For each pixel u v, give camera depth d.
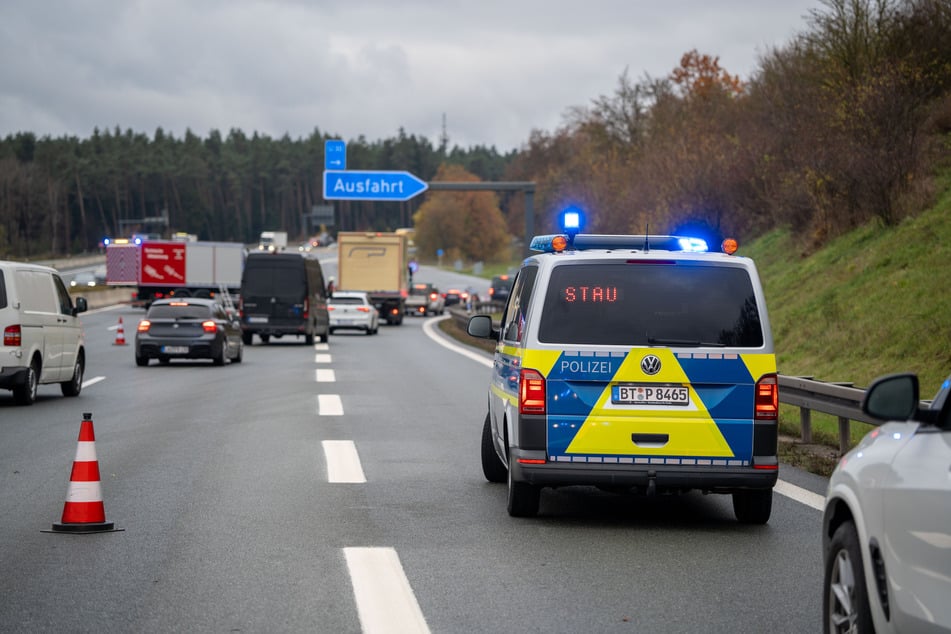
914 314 54.22
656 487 21.31
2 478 27.23
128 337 102.00
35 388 45.53
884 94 73.81
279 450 32.34
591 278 21.56
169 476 27.62
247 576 17.72
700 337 21.33
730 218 96.06
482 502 24.61
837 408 30.67
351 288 136.88
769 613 15.84
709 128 114.19
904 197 71.81
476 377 60.75
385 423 39.31
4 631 14.60
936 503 10.14
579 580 17.77
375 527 21.77
